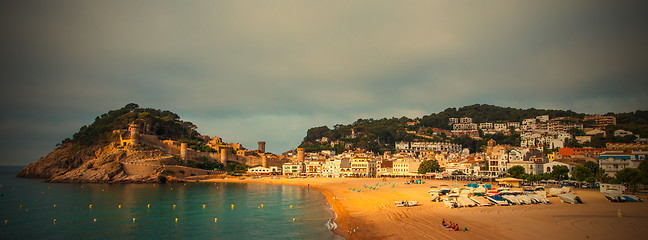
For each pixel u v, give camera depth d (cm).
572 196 9494
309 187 18250
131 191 15888
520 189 11975
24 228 8112
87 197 13412
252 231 7675
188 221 8781
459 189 11856
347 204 10994
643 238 5956
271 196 13850
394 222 7731
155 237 7269
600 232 6331
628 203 9388
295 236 7181
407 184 17375
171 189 16925
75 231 7819
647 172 11369
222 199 12875
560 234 6241
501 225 6962
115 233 7625
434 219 7731
